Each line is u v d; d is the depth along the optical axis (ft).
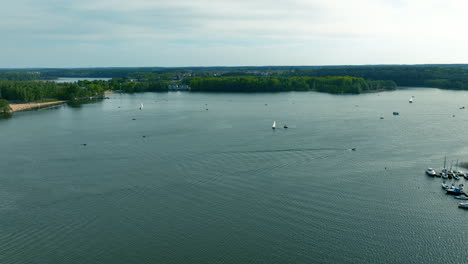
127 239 426.51
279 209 490.90
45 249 408.87
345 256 395.55
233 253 400.47
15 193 541.75
